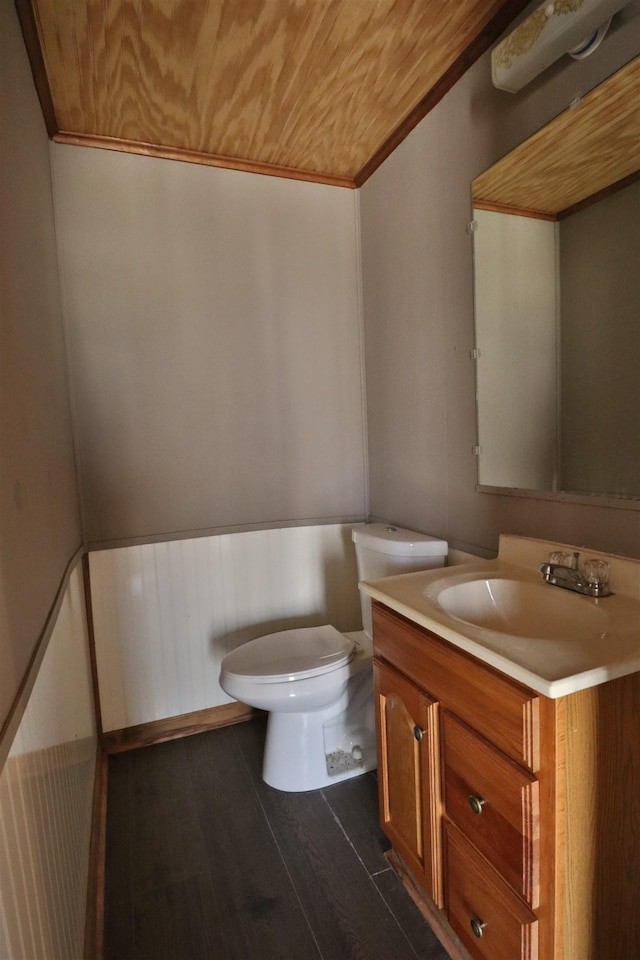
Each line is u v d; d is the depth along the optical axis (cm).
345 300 223
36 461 108
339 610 228
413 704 118
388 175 196
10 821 63
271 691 154
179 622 204
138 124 177
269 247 210
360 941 119
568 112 118
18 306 102
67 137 179
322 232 218
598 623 101
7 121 104
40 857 80
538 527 138
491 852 95
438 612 108
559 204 125
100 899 132
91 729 172
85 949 112
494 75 127
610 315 115
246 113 173
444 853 112
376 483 223
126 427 193
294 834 152
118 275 189
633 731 87
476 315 153
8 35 109
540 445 135
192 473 203
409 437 195
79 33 135
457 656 102
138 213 191
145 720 201
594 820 85
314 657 165
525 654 86
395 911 126
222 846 148
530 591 121
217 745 198
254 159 202
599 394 118
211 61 148
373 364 218
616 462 115
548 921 85
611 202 113
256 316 209
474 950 104
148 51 143
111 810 164
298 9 131
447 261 166
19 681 77
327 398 223
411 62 151
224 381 206
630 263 110
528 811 85
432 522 184
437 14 133
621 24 106
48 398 134
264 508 215
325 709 172
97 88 158
